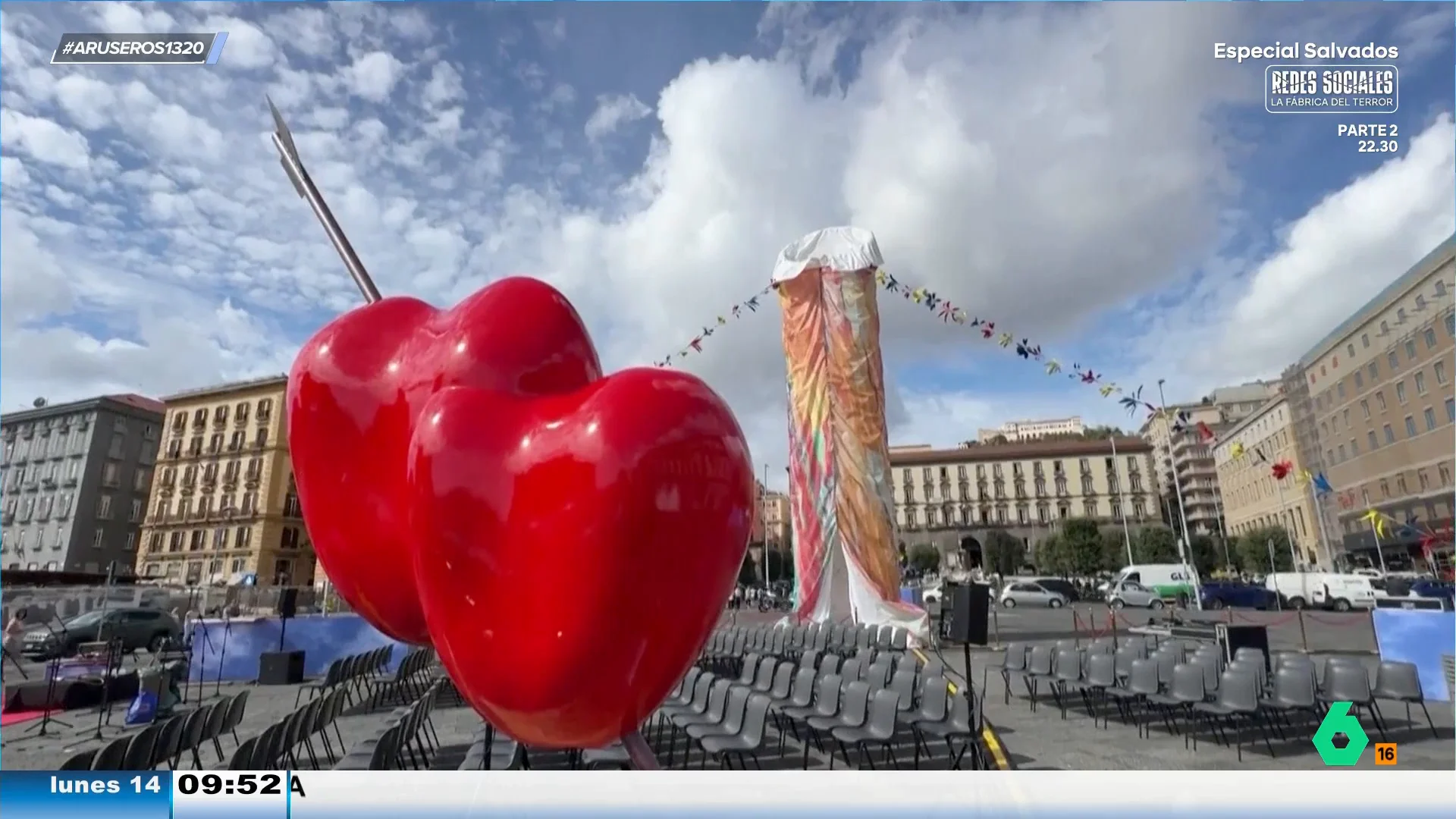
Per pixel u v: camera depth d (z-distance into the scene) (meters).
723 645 13.66
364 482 2.80
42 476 54.25
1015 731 7.89
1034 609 30.06
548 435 2.42
